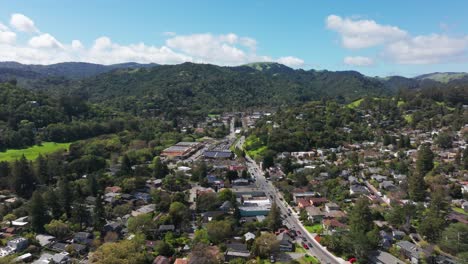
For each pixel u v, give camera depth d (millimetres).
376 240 103375
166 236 114750
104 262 90812
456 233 101688
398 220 118500
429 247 102562
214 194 145500
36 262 100562
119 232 121125
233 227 119312
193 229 123500
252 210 137625
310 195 155000
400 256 101625
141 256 97375
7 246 108125
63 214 132250
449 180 158125
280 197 158875
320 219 129375
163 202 140500
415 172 158000
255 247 103562
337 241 105938
